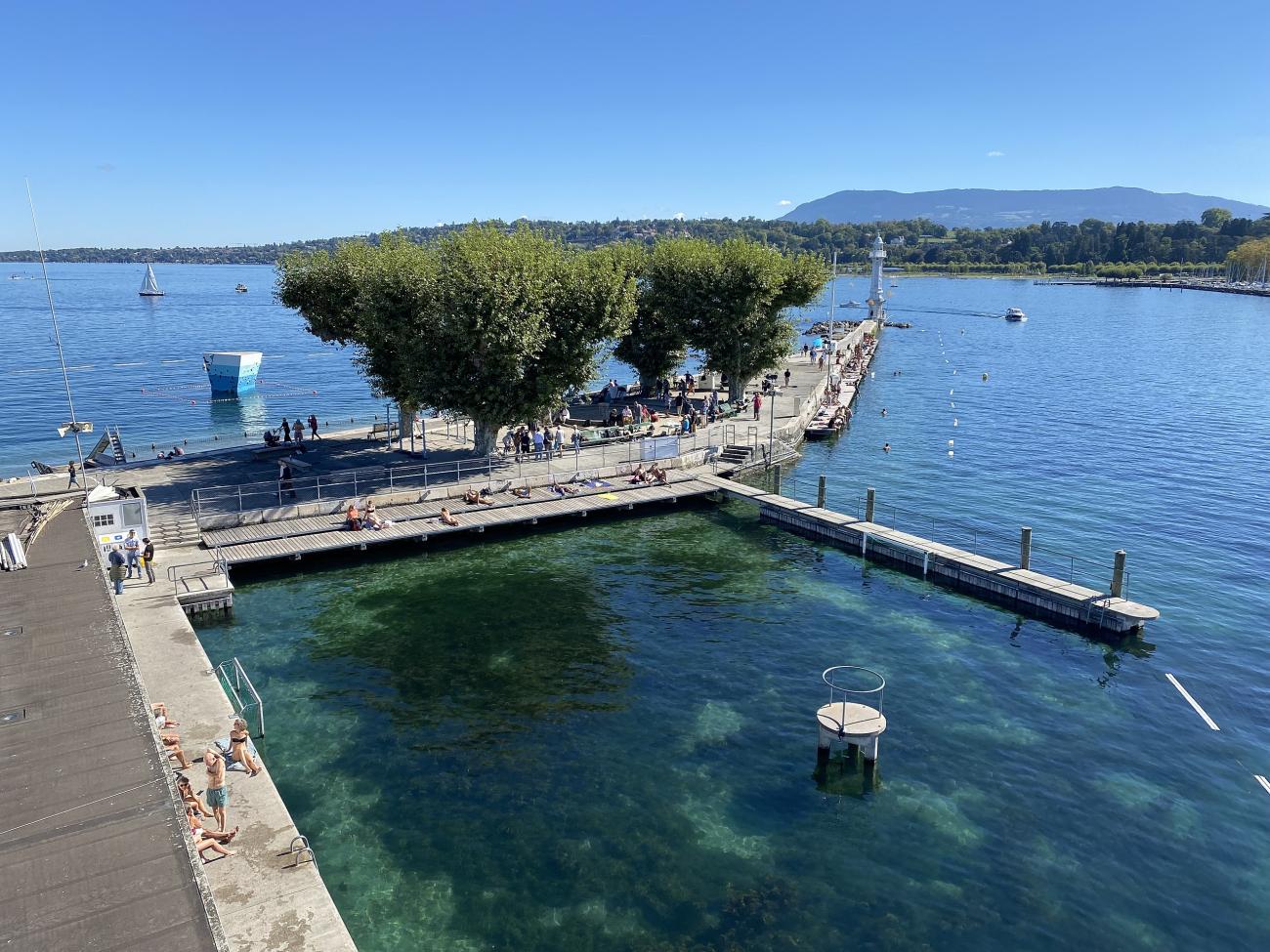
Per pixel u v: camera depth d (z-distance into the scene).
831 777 22.03
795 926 17.11
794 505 43.41
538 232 48.53
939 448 61.72
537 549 39.00
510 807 20.77
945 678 27.45
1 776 14.07
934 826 20.17
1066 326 167.38
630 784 21.70
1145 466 56.12
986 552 38.91
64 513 30.05
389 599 33.16
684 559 38.19
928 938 16.83
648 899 17.81
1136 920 17.39
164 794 13.67
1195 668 28.25
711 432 57.72
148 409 81.88
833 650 29.34
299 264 50.31
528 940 16.72
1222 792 21.61
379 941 16.66
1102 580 35.69
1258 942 16.84
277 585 34.28
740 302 60.78
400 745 23.36
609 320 45.81
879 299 170.12
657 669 27.81
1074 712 25.41
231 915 15.54
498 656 28.58
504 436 54.38
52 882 11.64
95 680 17.36
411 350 43.19
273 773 22.00
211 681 24.42
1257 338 140.88
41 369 105.81
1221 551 39.78
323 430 69.75
